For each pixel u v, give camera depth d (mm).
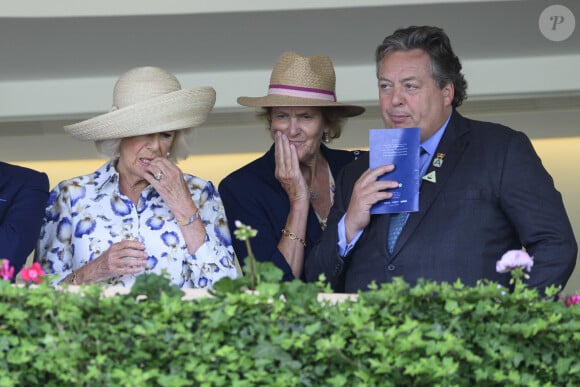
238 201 15164
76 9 20250
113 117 13656
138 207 13977
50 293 9258
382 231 12727
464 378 9453
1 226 13070
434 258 12383
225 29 21391
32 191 13469
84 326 9203
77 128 13844
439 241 12430
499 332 9570
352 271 12906
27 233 13102
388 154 12516
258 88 23828
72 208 13875
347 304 9531
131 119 13656
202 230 13859
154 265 13688
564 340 9672
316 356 9273
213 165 26203
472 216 12484
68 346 8961
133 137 13953
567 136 25906
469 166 12688
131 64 23234
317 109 15234
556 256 12172
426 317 9586
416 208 12398
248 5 20438
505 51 23281
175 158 14383
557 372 9594
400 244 12531
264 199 15188
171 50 22484
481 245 12414
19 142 25688
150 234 13805
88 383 8992
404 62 12953
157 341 9164
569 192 26266
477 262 12352
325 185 15562
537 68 23625
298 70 15266
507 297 9727
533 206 12375
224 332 9320
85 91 23969
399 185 12477
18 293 9305
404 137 12477
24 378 9188
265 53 22875
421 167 12945
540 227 12320
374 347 9320
